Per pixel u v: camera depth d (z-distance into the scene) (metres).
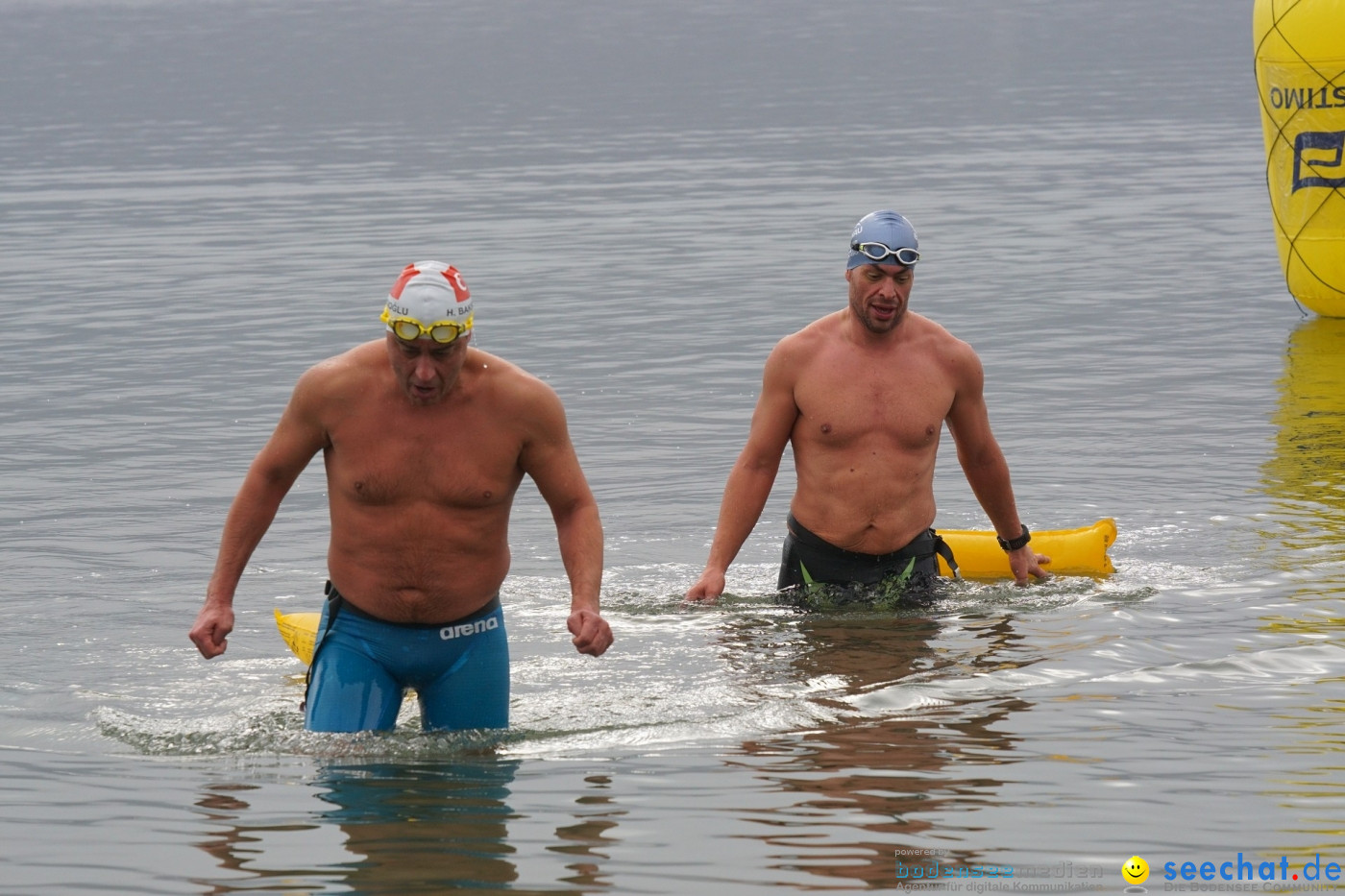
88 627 10.96
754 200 34.66
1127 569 12.04
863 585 11.78
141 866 6.89
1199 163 38.34
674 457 15.78
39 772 8.17
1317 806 7.32
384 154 44.88
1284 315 22.72
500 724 8.95
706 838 7.09
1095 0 111.00
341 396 8.70
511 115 54.06
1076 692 9.21
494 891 6.56
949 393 11.93
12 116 55.56
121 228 32.53
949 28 92.00
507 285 25.81
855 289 11.91
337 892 6.59
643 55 79.38
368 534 8.79
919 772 7.92
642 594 11.84
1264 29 22.62
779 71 69.31
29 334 22.55
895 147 43.28
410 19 115.12
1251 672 9.48
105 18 120.50
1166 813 7.29
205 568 12.42
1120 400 17.84
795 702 9.24
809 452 11.95
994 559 12.22
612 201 35.06
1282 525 12.99
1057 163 39.22
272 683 9.83
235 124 52.69
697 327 22.19
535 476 8.91
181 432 17.03
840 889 6.54
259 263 28.19
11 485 14.98
